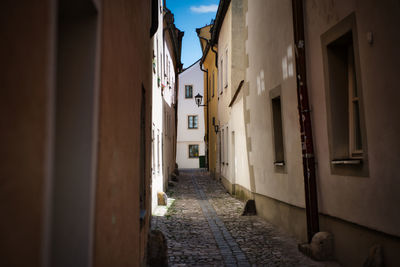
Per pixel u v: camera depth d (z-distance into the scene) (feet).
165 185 58.95
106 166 8.08
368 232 15.89
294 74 24.58
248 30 38.09
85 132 6.92
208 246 23.58
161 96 51.83
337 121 18.99
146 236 19.47
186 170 123.75
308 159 20.94
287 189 26.71
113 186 8.95
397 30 13.42
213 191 60.23
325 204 20.12
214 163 83.46
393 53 13.74
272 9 29.14
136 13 14.53
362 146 16.17
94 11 7.10
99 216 7.39
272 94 29.81
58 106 6.95
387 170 14.32
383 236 14.74
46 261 4.86
